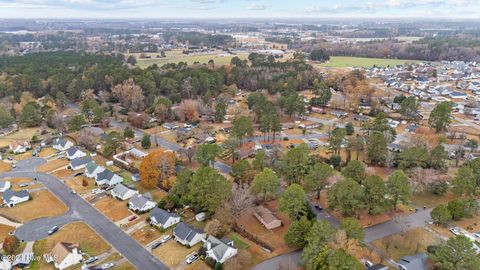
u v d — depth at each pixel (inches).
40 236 3230.8
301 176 3956.7
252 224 3420.3
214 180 3464.6
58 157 5039.4
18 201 3794.3
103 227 3378.4
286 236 3011.8
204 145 4488.2
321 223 2844.5
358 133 5821.9
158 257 2952.8
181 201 3641.7
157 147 5383.9
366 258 2881.4
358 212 3447.3
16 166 4739.2
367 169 4185.5
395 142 5315.0
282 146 5329.7
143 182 4138.8
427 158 4345.5
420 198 3914.9
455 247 2603.3
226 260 2819.9
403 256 2930.6
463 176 3769.7
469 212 3459.6
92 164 4522.6
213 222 3142.2
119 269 2802.7
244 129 5231.3
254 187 3624.5
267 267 2815.0
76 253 2871.6
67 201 3863.2
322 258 2559.1
